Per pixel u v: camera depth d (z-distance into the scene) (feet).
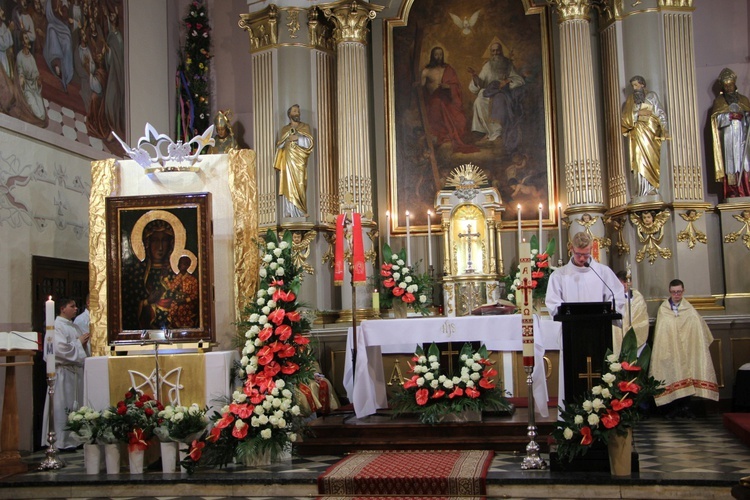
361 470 22.30
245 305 27.25
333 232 39.58
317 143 39.70
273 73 39.83
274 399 24.21
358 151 39.19
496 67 40.68
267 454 24.29
